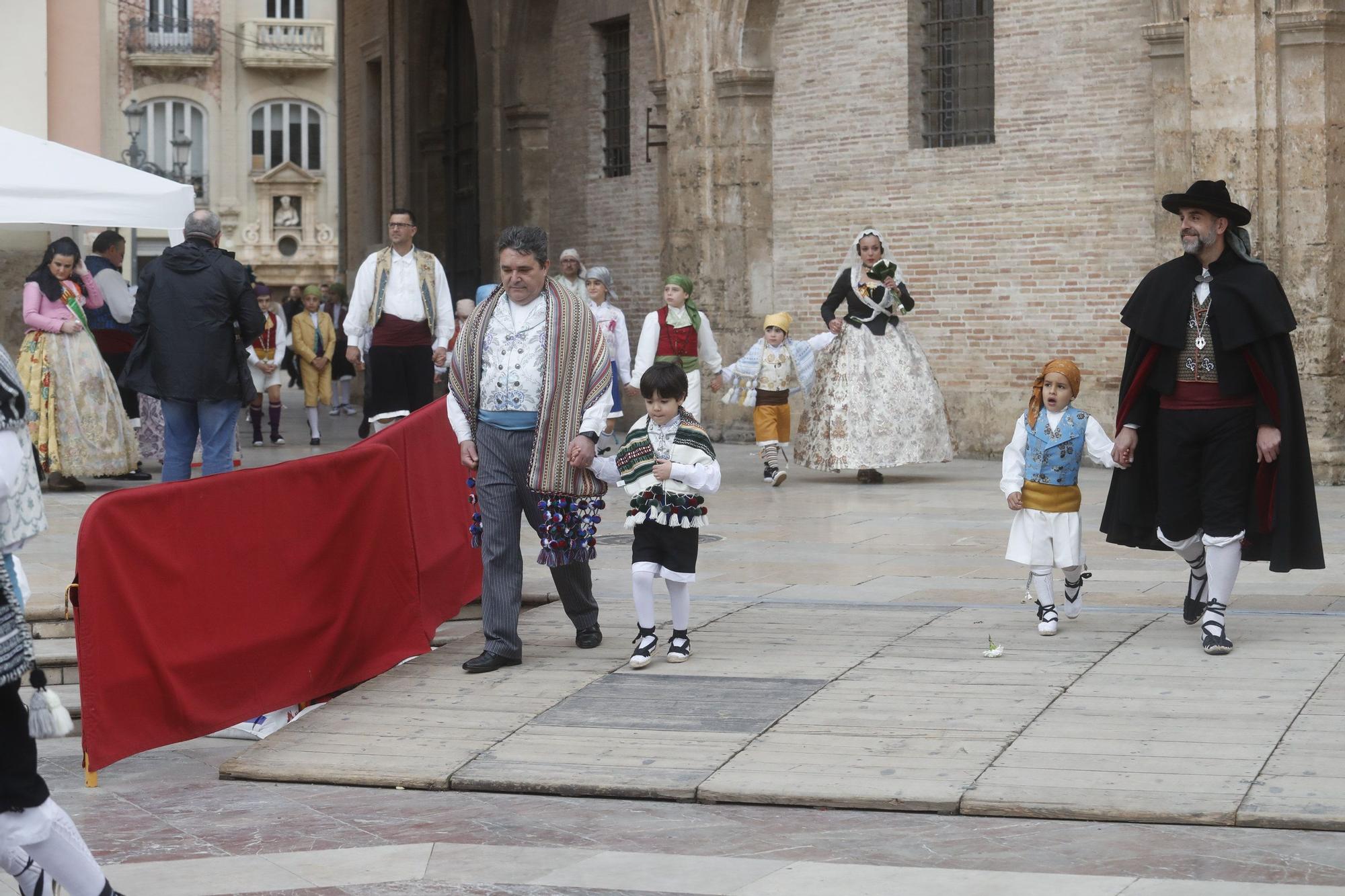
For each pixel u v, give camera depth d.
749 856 5.19
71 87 15.66
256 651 6.99
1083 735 6.19
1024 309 16.67
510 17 22.44
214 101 54.00
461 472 9.16
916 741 6.23
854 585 9.27
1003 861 5.05
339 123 31.33
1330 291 14.12
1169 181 15.26
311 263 54.41
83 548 6.21
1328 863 4.91
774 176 18.95
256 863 5.23
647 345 13.98
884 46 17.70
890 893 4.77
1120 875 4.86
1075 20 16.11
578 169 21.98
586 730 6.62
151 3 53.47
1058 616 8.07
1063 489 7.75
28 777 4.32
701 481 7.42
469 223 25.25
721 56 18.97
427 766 6.29
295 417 26.03
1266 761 5.79
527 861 5.18
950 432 15.24
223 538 6.89
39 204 11.86
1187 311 7.30
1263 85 14.26
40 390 13.17
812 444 14.41
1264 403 7.18
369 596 7.66
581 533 7.75
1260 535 7.27
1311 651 7.26
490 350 7.67
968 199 17.06
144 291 10.84
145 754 6.89
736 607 8.66
